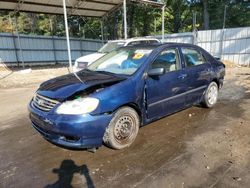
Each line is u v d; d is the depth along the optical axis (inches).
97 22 1262.3
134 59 165.5
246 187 108.3
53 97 132.3
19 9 617.6
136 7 1213.7
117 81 144.7
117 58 178.5
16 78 505.0
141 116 154.4
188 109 222.4
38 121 135.6
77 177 118.7
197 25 1363.2
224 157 134.6
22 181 116.5
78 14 742.5
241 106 232.5
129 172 121.6
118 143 142.8
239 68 606.2
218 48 725.3
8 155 142.2
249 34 663.1
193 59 200.2
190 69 189.3
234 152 140.3
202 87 207.0
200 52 210.1
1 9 597.3
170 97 172.1
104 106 130.1
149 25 1375.5
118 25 1274.6
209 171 121.0
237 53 693.3
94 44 990.4
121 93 138.6
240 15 1225.4
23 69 685.9
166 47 175.9
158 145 150.2
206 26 1181.1
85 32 1325.0
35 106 141.7
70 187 111.3
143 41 440.5
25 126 190.9
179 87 178.1
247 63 677.9
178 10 1382.9
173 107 178.5
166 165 127.1
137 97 147.5
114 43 431.5
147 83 154.6
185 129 175.5
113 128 138.6
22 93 336.5
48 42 853.2
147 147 147.7
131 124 148.1
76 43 925.2
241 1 1223.5
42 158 137.8
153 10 1280.8
